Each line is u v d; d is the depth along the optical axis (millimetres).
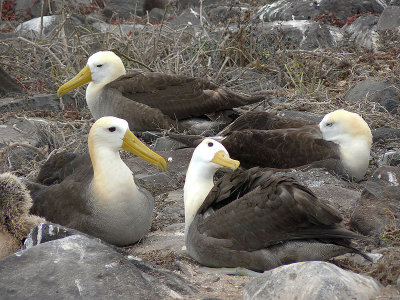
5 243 8617
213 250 8289
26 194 8758
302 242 8008
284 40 21500
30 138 15102
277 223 7941
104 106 15047
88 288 7039
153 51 18984
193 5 33156
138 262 7875
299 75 18641
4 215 8641
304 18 26359
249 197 8180
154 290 7148
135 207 9273
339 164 11734
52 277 7207
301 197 7773
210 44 20312
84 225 9336
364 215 9492
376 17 23984
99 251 7594
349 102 16094
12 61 21141
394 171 10188
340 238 7992
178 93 14758
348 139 11734
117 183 9203
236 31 20125
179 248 9219
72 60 20312
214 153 8867
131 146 9523
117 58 15227
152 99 14703
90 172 9750
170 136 13258
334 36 23188
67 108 17969
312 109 16016
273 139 12211
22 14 31703
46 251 7570
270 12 27359
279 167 12109
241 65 20016
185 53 20453
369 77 17891
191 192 8914
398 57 19312
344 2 26125
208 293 7469
